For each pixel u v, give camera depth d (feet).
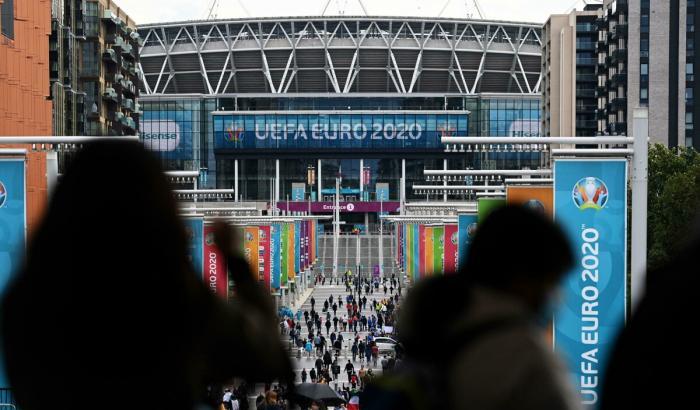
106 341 20.45
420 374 25.25
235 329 21.80
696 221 22.12
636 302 22.36
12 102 393.91
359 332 498.69
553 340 135.85
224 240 22.86
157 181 21.48
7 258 144.97
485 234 26.02
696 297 20.71
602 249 138.41
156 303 20.72
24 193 145.28
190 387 21.21
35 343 20.54
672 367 20.63
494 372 23.82
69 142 149.07
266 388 24.31
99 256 20.59
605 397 21.80
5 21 388.57
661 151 437.99
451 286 25.53
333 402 167.73
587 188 139.95
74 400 20.59
